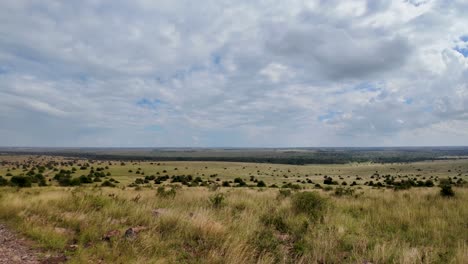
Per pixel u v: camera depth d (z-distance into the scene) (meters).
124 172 125.69
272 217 8.34
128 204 9.27
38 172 106.56
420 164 186.00
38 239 5.69
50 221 7.21
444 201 11.58
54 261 4.68
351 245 6.02
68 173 104.00
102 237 6.05
